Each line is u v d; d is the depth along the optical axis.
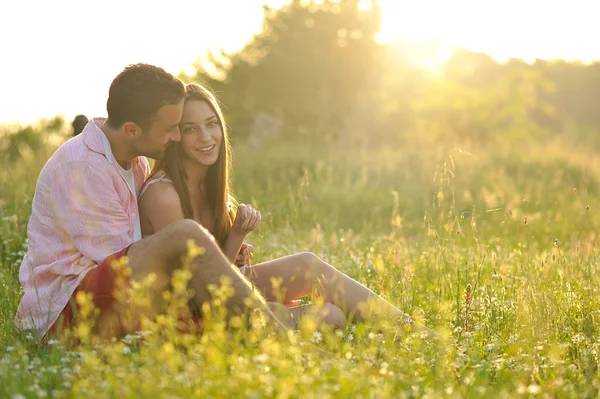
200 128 4.08
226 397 2.59
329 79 35.75
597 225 6.94
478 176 14.13
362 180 13.23
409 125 32.91
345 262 6.25
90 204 3.59
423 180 13.79
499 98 35.00
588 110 53.25
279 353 2.92
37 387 2.74
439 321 4.08
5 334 3.67
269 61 35.72
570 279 4.73
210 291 3.38
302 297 4.67
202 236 3.40
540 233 8.33
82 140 3.69
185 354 3.34
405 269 5.13
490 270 5.53
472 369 3.35
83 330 3.08
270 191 10.59
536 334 3.70
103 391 2.65
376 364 3.16
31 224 3.74
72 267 3.59
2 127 13.43
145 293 3.34
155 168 4.09
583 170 15.20
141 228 3.99
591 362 3.47
